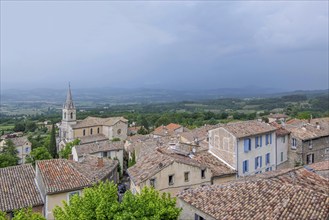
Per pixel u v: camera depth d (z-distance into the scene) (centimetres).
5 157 7456
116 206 1858
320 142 5744
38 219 1925
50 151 9919
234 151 4250
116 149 7775
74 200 2020
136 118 17325
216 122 13962
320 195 1975
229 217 2038
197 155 4297
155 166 3425
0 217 1870
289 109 18612
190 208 2414
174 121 15425
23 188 3288
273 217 1858
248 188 2319
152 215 1912
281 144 5369
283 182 2305
